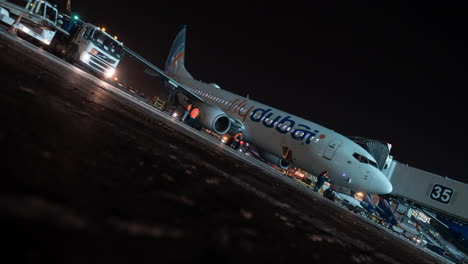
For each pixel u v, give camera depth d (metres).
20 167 0.83
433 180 22.33
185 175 1.77
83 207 0.76
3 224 0.54
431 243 22.53
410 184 23.17
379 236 4.86
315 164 16.41
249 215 1.56
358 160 15.24
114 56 17.83
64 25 17.86
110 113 3.12
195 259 0.75
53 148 1.14
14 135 1.08
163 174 1.54
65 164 1.03
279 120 18.66
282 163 21.66
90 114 2.41
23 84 2.28
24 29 15.80
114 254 0.60
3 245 0.48
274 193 3.27
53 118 1.64
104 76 17.81
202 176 2.00
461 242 22.50
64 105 2.23
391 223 22.97
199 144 4.99
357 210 21.08
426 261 4.14
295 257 1.18
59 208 0.69
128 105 6.03
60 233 0.60
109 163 1.29
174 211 1.06
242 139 21.59
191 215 1.10
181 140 3.97
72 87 3.89
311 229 2.09
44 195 0.72
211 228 1.06
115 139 1.87
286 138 17.70
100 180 1.03
